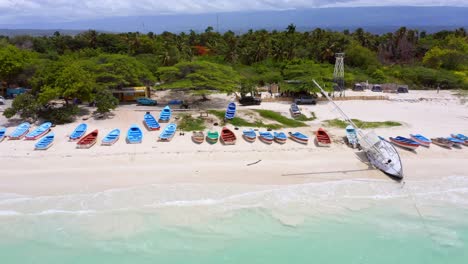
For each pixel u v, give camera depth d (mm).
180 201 31469
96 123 49000
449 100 68562
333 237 28062
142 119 51031
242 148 42219
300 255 26141
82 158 38531
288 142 44250
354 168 38312
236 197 32375
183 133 45812
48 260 24938
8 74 61844
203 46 124125
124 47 105188
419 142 44094
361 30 128500
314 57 96438
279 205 31469
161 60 77062
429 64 100625
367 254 26438
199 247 26469
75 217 29000
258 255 25969
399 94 73375
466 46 105688
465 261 26047
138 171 36312
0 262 24641
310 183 35188
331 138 46000
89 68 57688
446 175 37219
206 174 36250
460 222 29984
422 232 28828
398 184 35406
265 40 105312
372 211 31156
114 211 29844
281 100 64750
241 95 63406
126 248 26109
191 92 60188
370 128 49906
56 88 48562
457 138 45469
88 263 24719
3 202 30547
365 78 82562
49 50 103500
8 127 46594
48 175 34938
